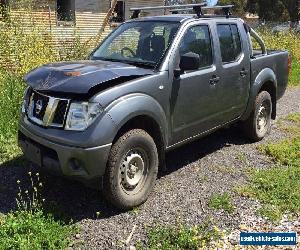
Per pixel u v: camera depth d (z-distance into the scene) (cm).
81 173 405
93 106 403
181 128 506
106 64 474
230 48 593
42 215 414
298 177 536
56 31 1014
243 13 5184
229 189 504
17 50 815
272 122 811
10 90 689
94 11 2108
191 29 523
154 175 468
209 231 408
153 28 525
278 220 434
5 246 362
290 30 2191
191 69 472
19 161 546
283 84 742
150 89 451
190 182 521
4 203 443
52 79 426
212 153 627
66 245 374
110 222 420
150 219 429
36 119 436
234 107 606
